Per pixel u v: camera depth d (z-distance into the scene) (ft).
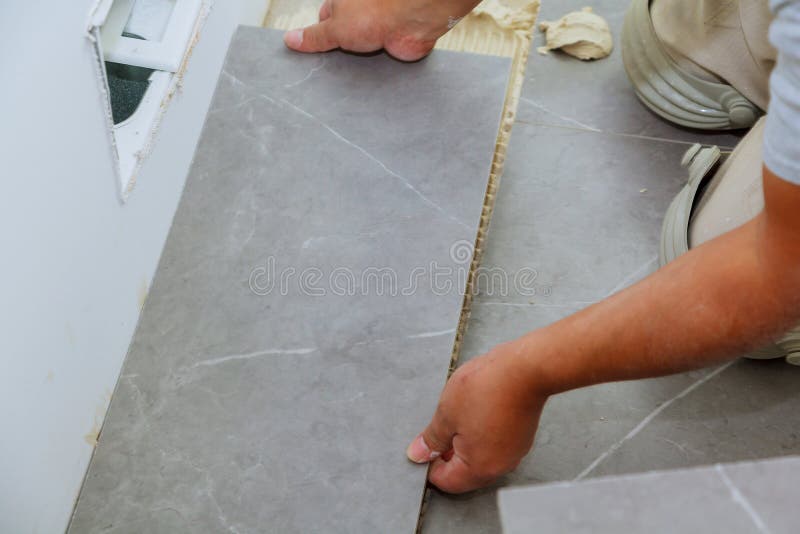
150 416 4.52
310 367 4.64
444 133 5.34
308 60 5.63
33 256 3.50
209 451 4.43
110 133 4.05
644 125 6.25
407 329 4.75
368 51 5.57
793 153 2.40
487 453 4.13
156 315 4.79
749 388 5.28
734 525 1.32
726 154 5.55
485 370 3.93
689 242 5.31
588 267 5.68
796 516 1.33
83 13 3.59
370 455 4.43
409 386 4.59
